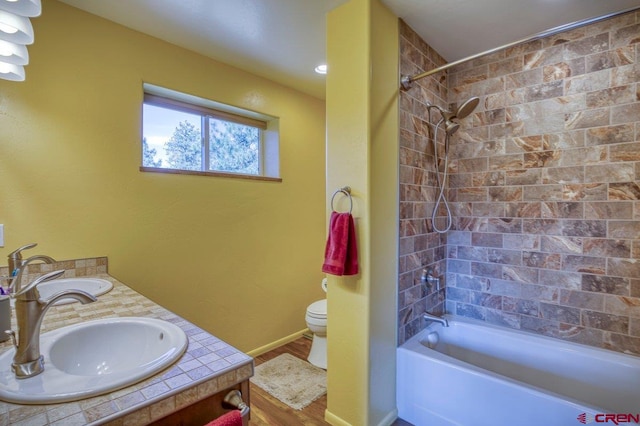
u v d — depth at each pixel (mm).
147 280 2004
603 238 1819
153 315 1152
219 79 2348
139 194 1958
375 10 1646
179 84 2129
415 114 2002
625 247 1759
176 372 768
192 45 2119
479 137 2238
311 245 3123
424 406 1759
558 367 1844
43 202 1609
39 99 1593
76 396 656
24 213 1556
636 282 1735
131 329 1074
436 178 2229
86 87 1741
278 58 2311
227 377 789
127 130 1900
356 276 1684
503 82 2137
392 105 1788
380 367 1732
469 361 2143
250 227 2598
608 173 1797
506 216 2141
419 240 2061
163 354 837
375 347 1692
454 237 2363
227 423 701
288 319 2918
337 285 1771
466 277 2314
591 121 1840
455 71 2340
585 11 1760
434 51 2193
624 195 1756
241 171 2711
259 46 2137
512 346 1992
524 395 1443
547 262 1998
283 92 2816
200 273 2277
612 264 1797
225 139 2600
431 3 1683
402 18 1828
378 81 1670
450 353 2215
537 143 2016
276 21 1845
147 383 718
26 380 719
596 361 1747
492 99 2184
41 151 1600
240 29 1930
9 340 952
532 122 2033
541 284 2020
